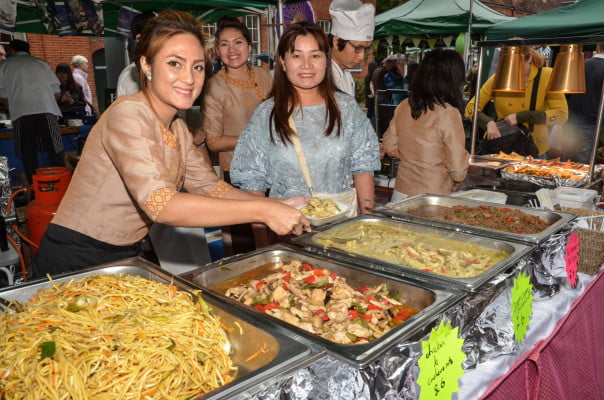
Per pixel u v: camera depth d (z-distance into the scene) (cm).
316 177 206
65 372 77
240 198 162
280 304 124
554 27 405
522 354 136
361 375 85
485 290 122
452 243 172
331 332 108
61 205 147
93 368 79
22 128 507
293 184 208
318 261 148
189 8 461
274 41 497
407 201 217
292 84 203
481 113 416
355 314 118
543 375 135
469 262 151
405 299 128
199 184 163
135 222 148
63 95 691
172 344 87
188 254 238
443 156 257
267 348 94
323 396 84
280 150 206
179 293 111
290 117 203
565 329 153
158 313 97
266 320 101
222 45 292
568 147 479
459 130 249
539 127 389
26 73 498
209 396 73
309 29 192
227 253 317
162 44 121
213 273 138
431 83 246
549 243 161
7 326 92
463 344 117
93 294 103
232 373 94
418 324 100
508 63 256
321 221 172
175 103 127
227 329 103
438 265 148
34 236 219
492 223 188
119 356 82
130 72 235
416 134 259
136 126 124
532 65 387
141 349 84
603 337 185
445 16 600
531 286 143
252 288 134
